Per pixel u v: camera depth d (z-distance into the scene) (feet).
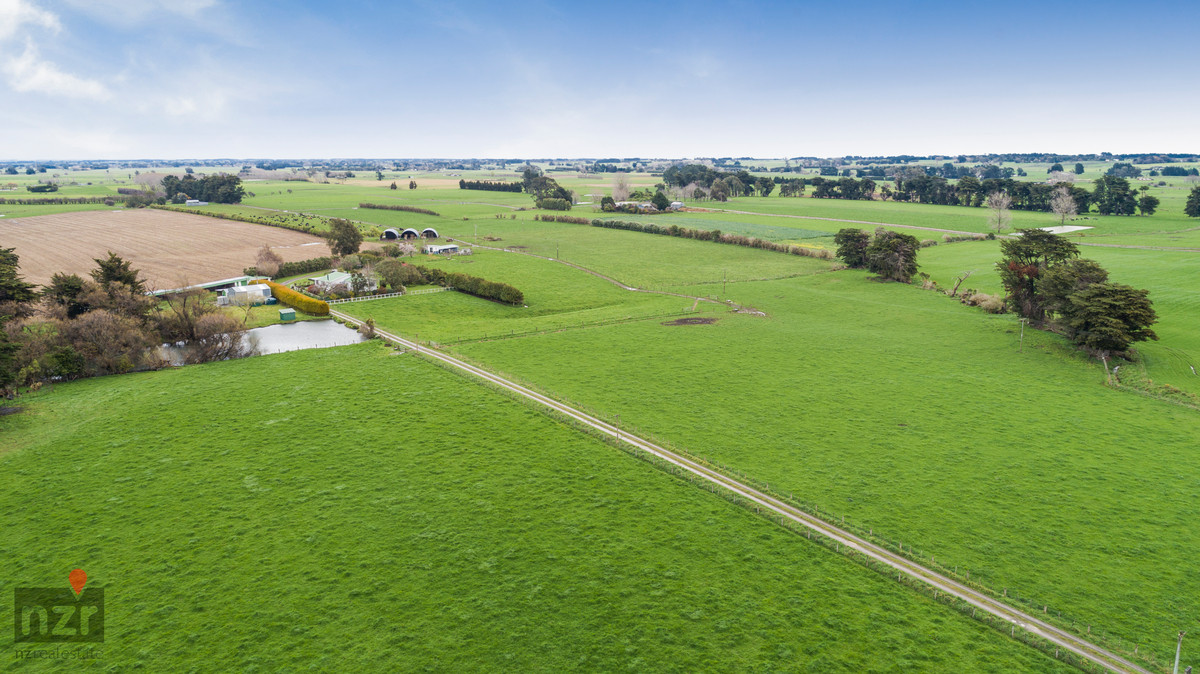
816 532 139.85
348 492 156.25
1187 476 161.27
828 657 106.52
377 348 274.36
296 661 105.70
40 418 198.39
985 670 103.60
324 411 204.33
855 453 176.14
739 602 119.44
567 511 148.66
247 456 174.29
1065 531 139.33
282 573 127.03
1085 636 109.91
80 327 246.06
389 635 111.55
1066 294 271.49
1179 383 226.17
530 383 229.86
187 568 128.36
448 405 209.26
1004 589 121.29
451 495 155.22
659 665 105.19
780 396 218.59
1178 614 114.42
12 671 103.40
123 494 155.02
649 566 129.39
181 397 216.13
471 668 104.68
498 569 128.47
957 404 210.18
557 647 109.09
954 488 157.28
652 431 190.29
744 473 164.96
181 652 107.55
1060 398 214.69
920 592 121.70
